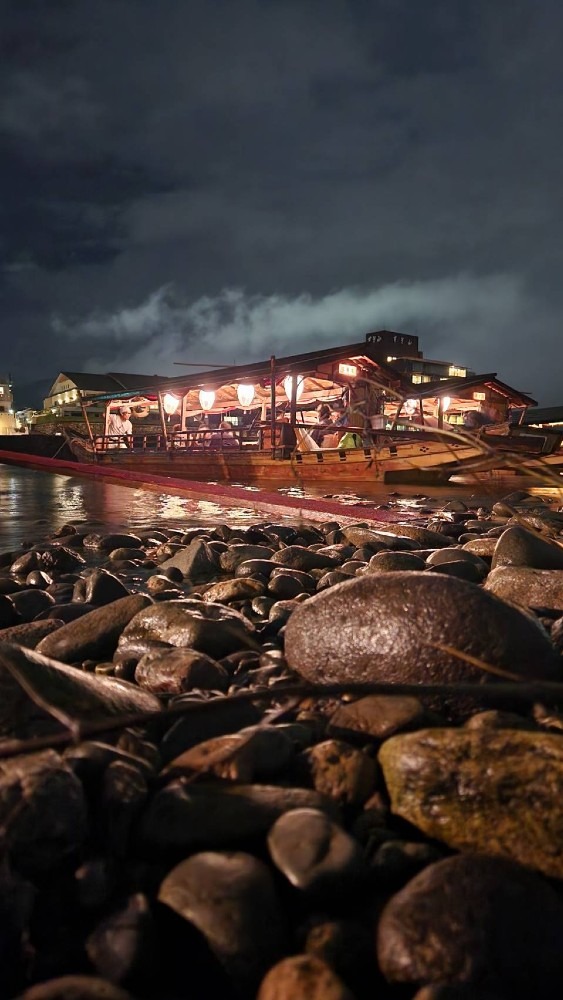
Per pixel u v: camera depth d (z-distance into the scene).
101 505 15.54
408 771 2.22
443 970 1.57
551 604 4.59
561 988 1.60
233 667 3.83
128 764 2.28
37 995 1.44
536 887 1.74
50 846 1.89
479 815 2.06
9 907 1.72
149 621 4.24
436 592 3.15
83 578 6.93
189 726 2.73
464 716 2.91
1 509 14.68
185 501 16.48
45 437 43.47
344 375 24.11
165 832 2.00
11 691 2.58
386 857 1.96
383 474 21.09
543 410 40.41
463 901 1.68
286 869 1.84
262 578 6.36
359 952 1.69
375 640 3.15
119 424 33.50
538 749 2.15
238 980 1.61
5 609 5.07
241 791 2.15
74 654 4.21
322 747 2.44
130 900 1.79
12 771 2.04
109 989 1.47
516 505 15.34
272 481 23.77
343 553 8.09
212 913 1.69
